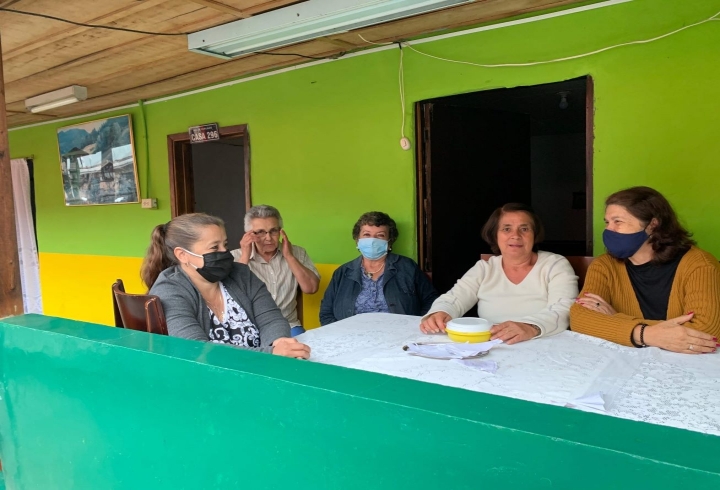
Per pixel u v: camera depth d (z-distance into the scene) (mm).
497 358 1509
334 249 3492
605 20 2471
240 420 868
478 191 3537
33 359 1266
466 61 2854
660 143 2396
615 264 1896
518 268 2143
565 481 563
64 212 5234
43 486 1334
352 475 745
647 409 1109
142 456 1057
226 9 2518
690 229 2357
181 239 1813
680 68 2326
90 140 4832
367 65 3209
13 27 2664
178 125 4191
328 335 1869
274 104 3645
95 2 2385
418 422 663
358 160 3316
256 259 2910
